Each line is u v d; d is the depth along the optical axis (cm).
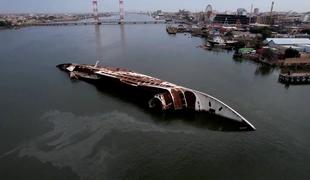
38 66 10325
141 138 4631
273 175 3634
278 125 5109
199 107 6009
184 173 3672
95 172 3697
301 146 4347
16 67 10062
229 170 3731
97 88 7738
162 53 13588
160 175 3634
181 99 6181
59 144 4403
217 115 5681
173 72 9438
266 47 12656
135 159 3988
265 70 10056
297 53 10956
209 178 3569
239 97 6744
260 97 6788
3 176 3638
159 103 6044
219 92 7150
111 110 5962
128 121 5366
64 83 8169
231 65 10900
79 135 4709
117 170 3738
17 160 3972
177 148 4294
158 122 5378
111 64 10794
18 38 19850
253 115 5578
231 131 4953
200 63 11194
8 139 4575
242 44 14975
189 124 5325
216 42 16212
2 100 6469
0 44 16388
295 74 8500
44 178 3594
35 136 4678
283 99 6669
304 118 5450
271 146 4350
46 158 4019
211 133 4872
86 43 17150
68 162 3919
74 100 6600
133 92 7369
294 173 3675
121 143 4447
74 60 11612
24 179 3578
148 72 9431
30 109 5916
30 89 7425
